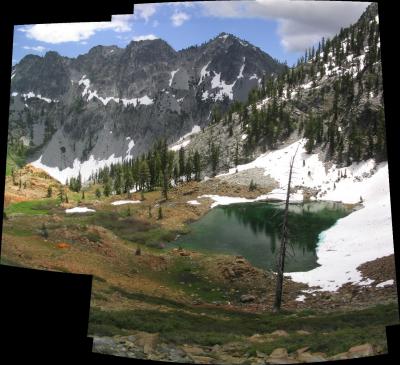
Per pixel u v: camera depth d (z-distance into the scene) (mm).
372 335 17844
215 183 113688
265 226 76062
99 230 52781
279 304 32719
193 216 84438
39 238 43500
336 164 117875
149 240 62750
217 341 18859
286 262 53688
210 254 52688
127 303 27734
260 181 113375
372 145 115750
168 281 42375
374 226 70250
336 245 62906
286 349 17766
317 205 94250
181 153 124562
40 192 88250
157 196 101188
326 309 34438
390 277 43219
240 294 40719
